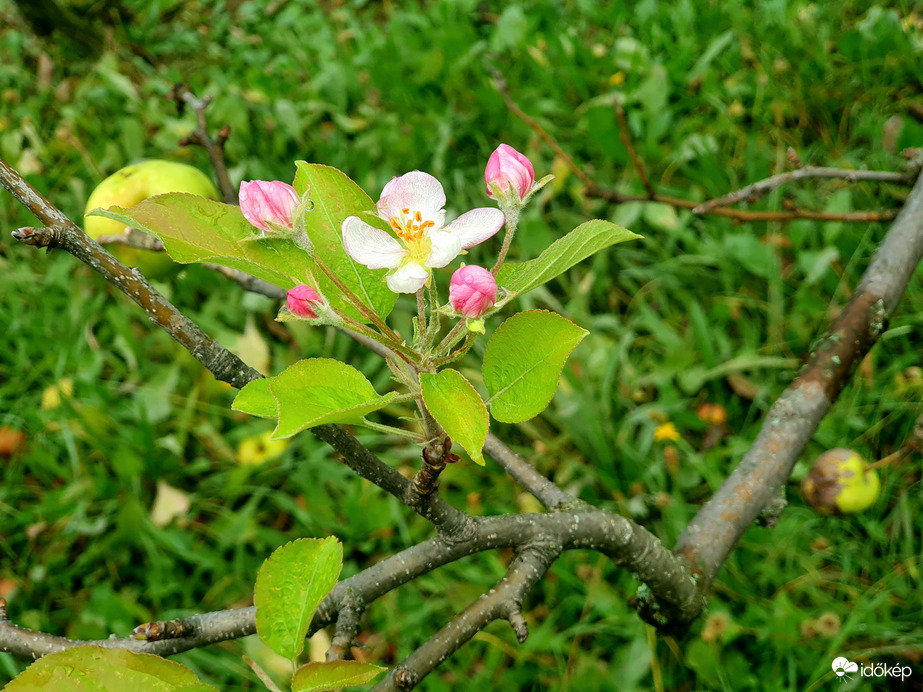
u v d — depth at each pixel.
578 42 1.02
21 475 0.78
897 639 0.60
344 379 0.27
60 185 0.99
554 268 0.28
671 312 0.82
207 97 0.61
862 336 0.48
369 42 1.12
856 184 0.85
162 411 0.79
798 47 0.98
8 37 1.22
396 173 0.95
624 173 0.89
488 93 0.93
